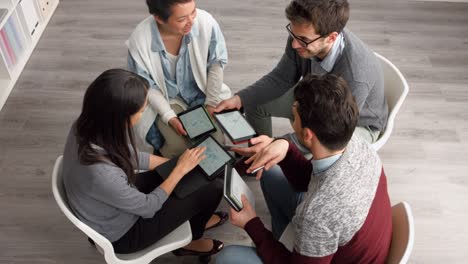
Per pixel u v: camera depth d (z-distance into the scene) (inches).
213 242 81.7
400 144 102.1
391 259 56.7
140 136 82.1
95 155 54.5
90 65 118.0
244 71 117.0
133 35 77.0
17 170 96.0
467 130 105.3
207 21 77.7
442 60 122.0
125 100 52.8
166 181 66.3
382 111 73.5
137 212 61.5
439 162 99.0
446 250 85.5
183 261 82.8
